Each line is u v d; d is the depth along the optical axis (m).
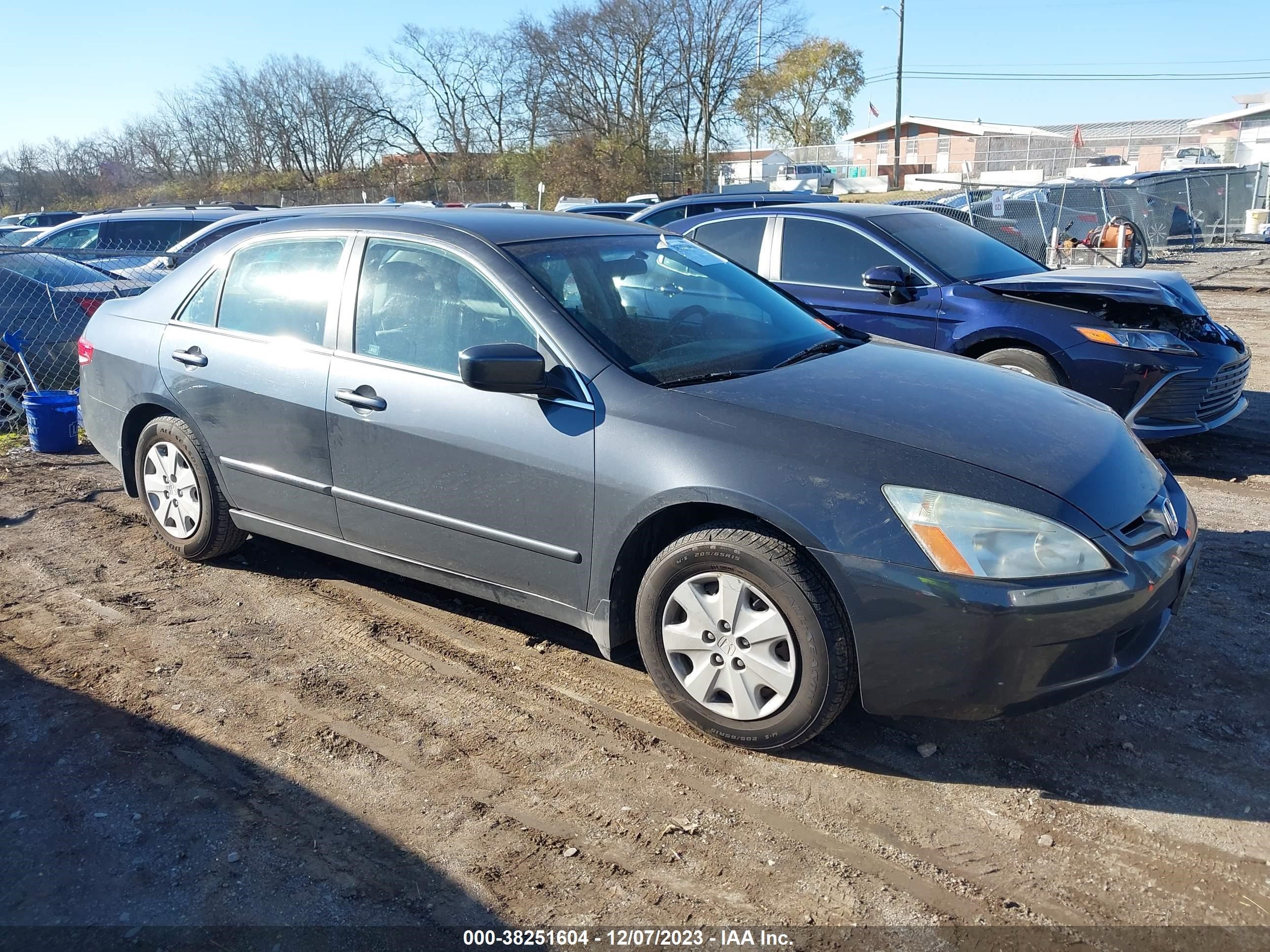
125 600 4.33
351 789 2.99
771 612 2.96
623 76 48.22
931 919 2.45
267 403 4.07
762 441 3.00
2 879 2.62
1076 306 5.94
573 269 3.72
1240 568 4.50
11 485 6.06
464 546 3.61
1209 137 46.59
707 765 3.10
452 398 3.53
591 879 2.61
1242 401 6.31
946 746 3.18
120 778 3.04
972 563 2.73
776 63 54.81
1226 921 2.42
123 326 4.77
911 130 68.44
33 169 52.66
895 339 6.40
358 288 3.92
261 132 56.69
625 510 3.15
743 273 4.44
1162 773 3.02
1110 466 3.07
